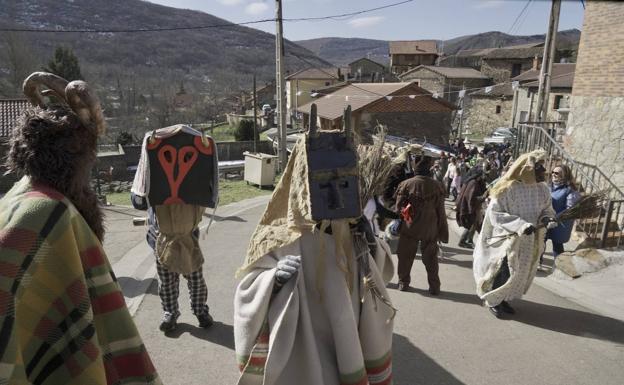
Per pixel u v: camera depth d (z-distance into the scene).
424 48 82.38
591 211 5.28
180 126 4.02
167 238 4.12
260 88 82.56
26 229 1.36
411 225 5.48
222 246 7.76
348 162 2.61
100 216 1.71
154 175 3.93
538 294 5.61
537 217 4.90
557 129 14.09
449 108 27.14
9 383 1.27
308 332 2.54
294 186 2.68
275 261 2.66
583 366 4.04
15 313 1.31
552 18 13.56
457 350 4.29
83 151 1.56
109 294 1.56
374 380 2.81
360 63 64.25
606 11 9.88
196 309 4.49
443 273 6.48
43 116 1.48
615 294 5.42
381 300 2.73
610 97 9.91
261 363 2.58
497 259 4.89
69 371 1.44
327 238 2.68
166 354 4.07
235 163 25.75
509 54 53.22
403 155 5.55
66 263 1.42
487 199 7.68
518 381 3.81
